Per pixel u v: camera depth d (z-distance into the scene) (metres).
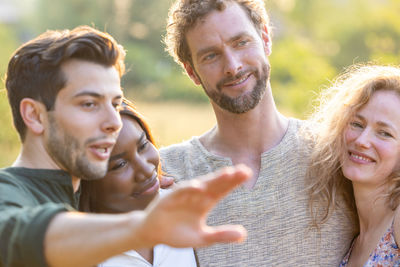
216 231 0.99
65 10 23.84
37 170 1.43
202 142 2.54
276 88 12.86
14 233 1.09
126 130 1.82
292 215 2.32
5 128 8.92
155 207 0.99
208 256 2.29
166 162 2.47
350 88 2.32
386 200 2.24
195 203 0.97
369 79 2.23
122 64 1.52
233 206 2.30
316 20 21.38
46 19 24.27
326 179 2.33
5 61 12.73
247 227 2.31
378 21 15.98
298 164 2.37
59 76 1.39
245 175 0.94
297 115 11.13
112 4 23.45
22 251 1.07
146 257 1.93
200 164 2.44
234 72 2.22
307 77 11.71
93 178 1.44
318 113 2.55
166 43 2.57
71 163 1.42
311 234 2.33
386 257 2.17
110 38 1.47
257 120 2.38
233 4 2.26
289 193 2.34
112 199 1.84
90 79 1.40
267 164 2.35
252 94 2.26
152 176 1.87
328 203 2.33
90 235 1.04
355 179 2.24
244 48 2.25
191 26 2.28
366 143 2.18
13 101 1.46
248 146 2.41
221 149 2.47
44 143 1.44
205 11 2.24
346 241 2.40
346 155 2.28
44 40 1.44
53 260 1.05
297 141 2.41
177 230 0.99
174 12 2.39
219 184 0.95
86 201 1.83
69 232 1.05
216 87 2.29
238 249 2.30
